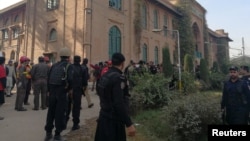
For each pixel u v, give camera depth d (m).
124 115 4.46
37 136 7.84
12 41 36.03
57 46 27.66
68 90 7.20
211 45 56.69
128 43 31.38
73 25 26.53
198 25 49.28
